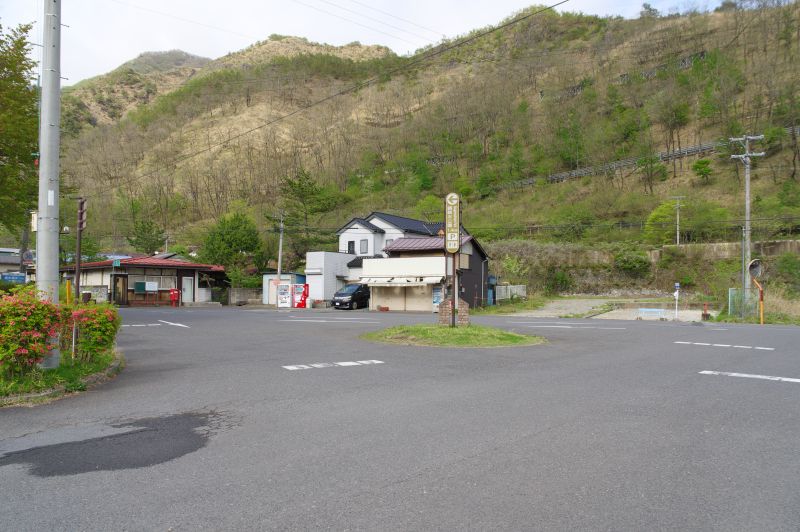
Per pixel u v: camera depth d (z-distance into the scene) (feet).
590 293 142.92
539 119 279.69
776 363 30.99
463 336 42.47
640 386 23.62
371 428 16.75
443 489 11.62
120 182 235.61
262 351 37.58
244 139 330.34
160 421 18.02
